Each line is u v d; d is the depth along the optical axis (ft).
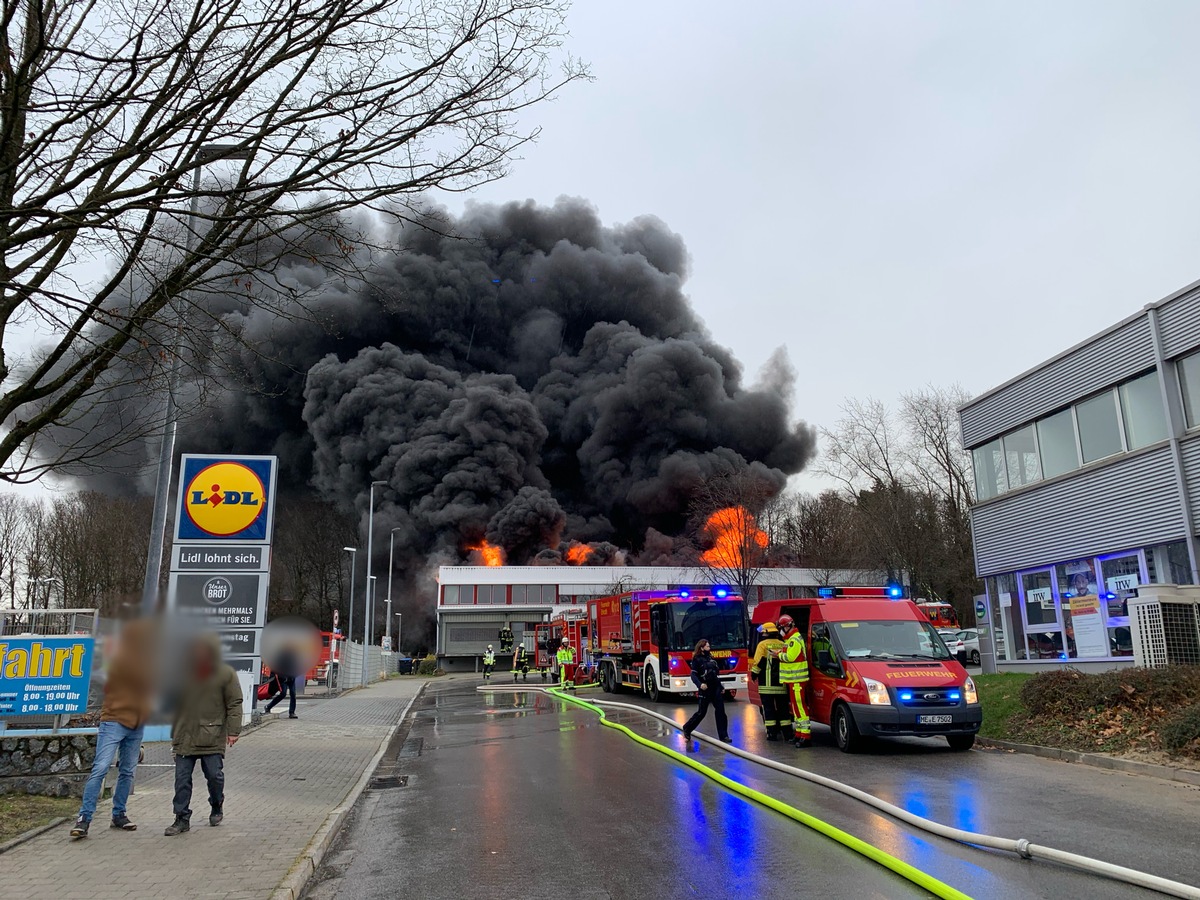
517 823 23.27
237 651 46.44
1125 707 32.71
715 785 28.07
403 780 32.50
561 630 106.32
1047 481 53.11
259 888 16.63
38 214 14.57
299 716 58.34
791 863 18.24
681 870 17.95
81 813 20.79
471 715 61.46
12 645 26.73
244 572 46.70
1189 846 18.56
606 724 48.67
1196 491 42.09
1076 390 50.90
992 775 28.14
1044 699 35.86
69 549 150.30
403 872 18.79
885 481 122.42
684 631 62.08
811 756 33.40
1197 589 37.24
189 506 46.70
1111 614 47.98
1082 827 20.48
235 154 16.62
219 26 16.11
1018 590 56.49
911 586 114.83
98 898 15.89
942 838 19.89
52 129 15.65
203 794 27.32
